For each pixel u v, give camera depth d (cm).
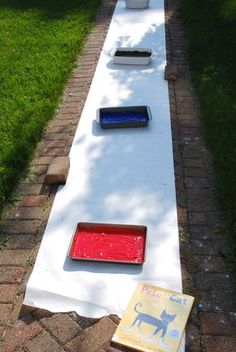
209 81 387
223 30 496
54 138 324
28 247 232
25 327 192
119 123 325
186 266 217
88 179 279
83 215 252
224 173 272
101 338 187
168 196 262
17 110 355
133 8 601
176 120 339
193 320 193
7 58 457
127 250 226
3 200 262
